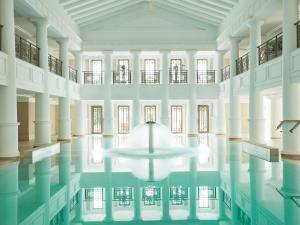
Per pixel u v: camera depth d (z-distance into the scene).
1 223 4.44
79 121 21.61
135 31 20.80
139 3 20.55
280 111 19.64
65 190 6.45
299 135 9.95
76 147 14.45
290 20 10.00
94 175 7.93
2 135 9.77
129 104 25.59
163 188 6.61
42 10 13.25
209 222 4.64
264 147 11.30
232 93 17.64
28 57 14.34
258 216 4.71
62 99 17.62
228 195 6.01
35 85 12.62
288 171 8.14
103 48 20.78
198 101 25.48
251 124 13.95
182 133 25.20
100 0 17.95
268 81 12.17
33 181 7.23
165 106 20.77
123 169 8.71
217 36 20.62
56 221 4.64
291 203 5.33
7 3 9.85
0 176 7.75
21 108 19.14
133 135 13.89
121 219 4.82
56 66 16.92
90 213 5.09
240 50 22.05
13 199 5.75
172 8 20.55
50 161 10.14
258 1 12.76
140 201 5.76
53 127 24.44
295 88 9.97
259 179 7.24
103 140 18.39
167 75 20.84
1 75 9.44
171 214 5.05
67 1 15.94
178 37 20.78
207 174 7.91
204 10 18.88
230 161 9.92
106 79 20.88
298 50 9.45
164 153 11.73
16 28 16.30
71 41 18.41
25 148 13.34
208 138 19.33
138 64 20.89
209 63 25.22
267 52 12.77
